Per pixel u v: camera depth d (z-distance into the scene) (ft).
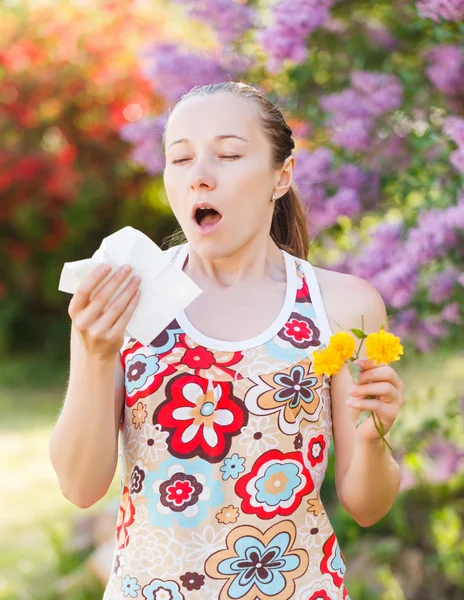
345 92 9.75
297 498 5.02
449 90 9.57
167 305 4.75
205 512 4.91
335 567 5.16
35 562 13.14
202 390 4.99
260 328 5.19
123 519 5.11
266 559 4.94
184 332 5.13
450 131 8.68
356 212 9.37
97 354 4.70
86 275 4.66
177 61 10.23
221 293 5.31
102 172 28.58
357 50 10.53
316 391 5.12
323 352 4.67
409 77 9.78
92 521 13.03
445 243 8.64
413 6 9.52
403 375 15.75
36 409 23.62
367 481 5.08
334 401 5.32
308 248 6.41
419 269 8.93
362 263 9.13
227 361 5.06
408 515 11.43
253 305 5.28
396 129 9.89
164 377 5.01
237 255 5.32
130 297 4.68
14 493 16.79
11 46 25.79
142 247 4.76
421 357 9.94
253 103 5.16
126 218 29.86
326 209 9.40
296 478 5.02
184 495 4.93
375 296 5.52
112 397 4.87
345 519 11.29
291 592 4.96
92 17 25.22
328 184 9.57
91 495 5.02
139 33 24.02
